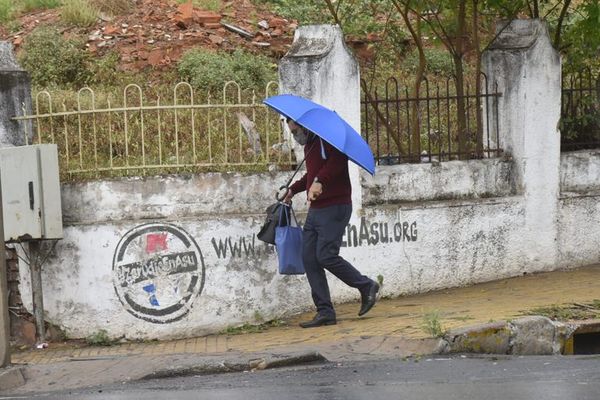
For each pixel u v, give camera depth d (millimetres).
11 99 19266
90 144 22594
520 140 22938
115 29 32062
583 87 24531
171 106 19625
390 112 26625
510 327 16953
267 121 20188
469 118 23906
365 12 28062
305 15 32844
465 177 22516
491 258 22578
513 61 22906
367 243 21031
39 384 16094
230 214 19828
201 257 19391
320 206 18562
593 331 17578
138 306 19125
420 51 24016
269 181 20172
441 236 21906
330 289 20750
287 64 20391
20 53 30156
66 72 29469
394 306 20391
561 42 25281
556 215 23438
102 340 19016
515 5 23594
